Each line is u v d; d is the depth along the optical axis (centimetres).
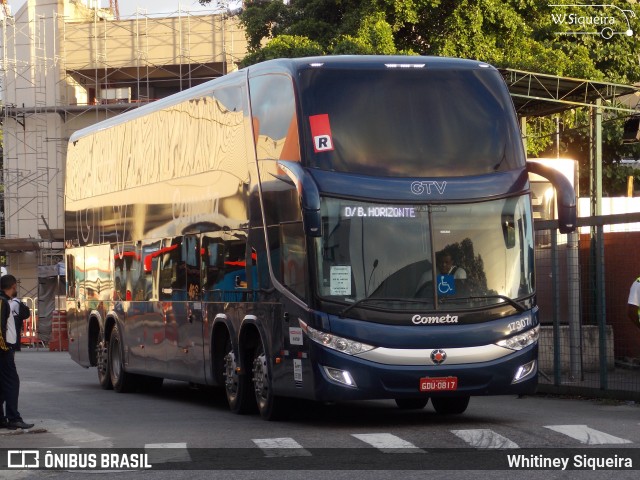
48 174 5412
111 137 2158
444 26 3422
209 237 1658
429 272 1320
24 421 1518
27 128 5462
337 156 1332
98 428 1419
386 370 1292
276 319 1410
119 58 5447
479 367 1315
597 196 2475
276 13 3812
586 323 1803
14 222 5450
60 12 5509
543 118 3644
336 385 1293
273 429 1363
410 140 1350
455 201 1338
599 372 1670
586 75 3459
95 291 2241
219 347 1636
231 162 1578
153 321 1905
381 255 1313
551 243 1747
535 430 1278
